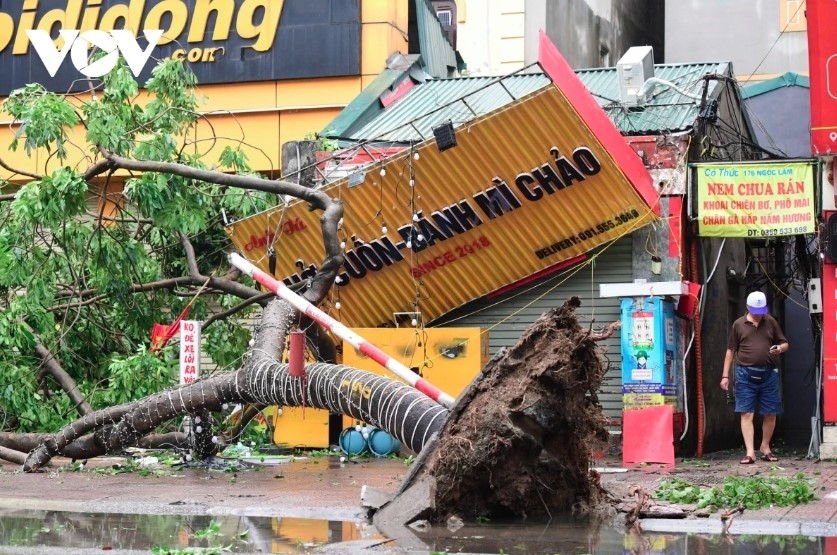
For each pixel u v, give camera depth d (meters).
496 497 10.14
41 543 8.76
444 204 18.36
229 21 25.08
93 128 18.39
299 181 20.38
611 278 18.52
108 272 18.94
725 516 9.80
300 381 13.47
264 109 24.97
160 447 16.86
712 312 20.58
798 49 30.75
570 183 17.62
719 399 21.20
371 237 18.88
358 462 16.89
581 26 31.25
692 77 21.27
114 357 18.53
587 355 10.16
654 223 18.16
